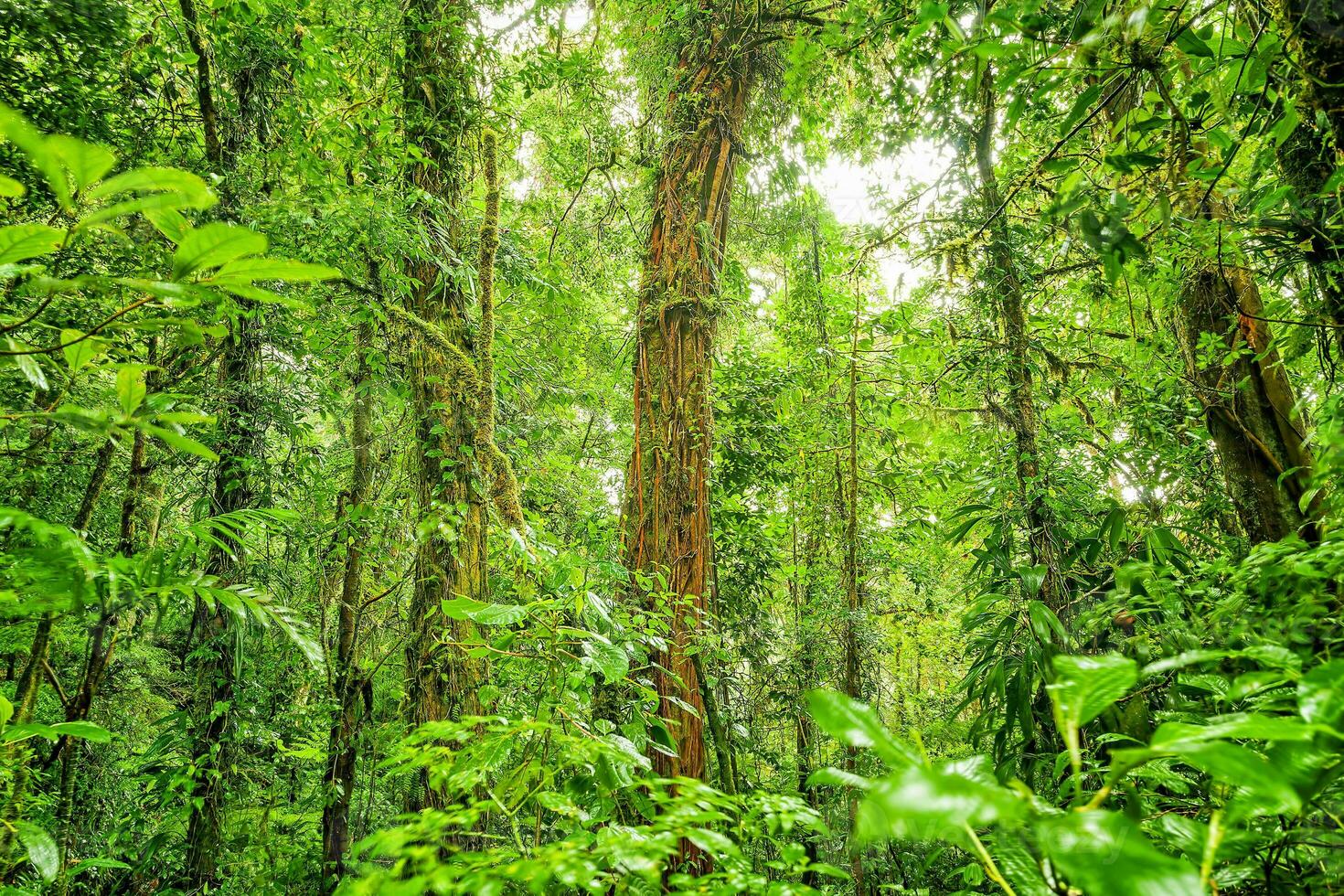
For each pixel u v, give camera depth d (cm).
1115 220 130
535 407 634
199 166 345
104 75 266
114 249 164
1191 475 338
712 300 495
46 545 79
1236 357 250
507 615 162
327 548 452
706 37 512
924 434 493
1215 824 55
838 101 546
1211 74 171
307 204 370
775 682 559
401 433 476
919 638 748
